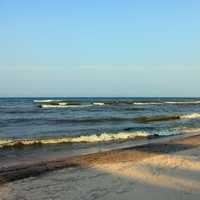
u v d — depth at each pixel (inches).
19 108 2731.3
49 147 760.3
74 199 336.2
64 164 522.3
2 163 569.3
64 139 858.1
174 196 338.6
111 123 1400.1
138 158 563.2
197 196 338.6
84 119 1572.3
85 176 433.7
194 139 851.4
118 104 3836.1
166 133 1050.1
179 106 3543.3
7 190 372.5
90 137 902.4
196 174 433.7
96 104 3659.0
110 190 363.3
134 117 1705.2
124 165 496.1
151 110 2588.6
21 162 578.9
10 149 727.7
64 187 380.8
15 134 997.2
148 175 429.4
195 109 2864.2
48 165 518.9
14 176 446.0
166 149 674.2
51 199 338.0
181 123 1437.0
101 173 449.4
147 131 1085.1
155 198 332.5
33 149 730.8
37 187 383.6
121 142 849.5
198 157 559.8
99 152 664.4
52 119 1576.0
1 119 1568.7
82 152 695.1
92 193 354.0
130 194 346.9
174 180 402.6
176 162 513.7
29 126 1252.5
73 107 2965.1
